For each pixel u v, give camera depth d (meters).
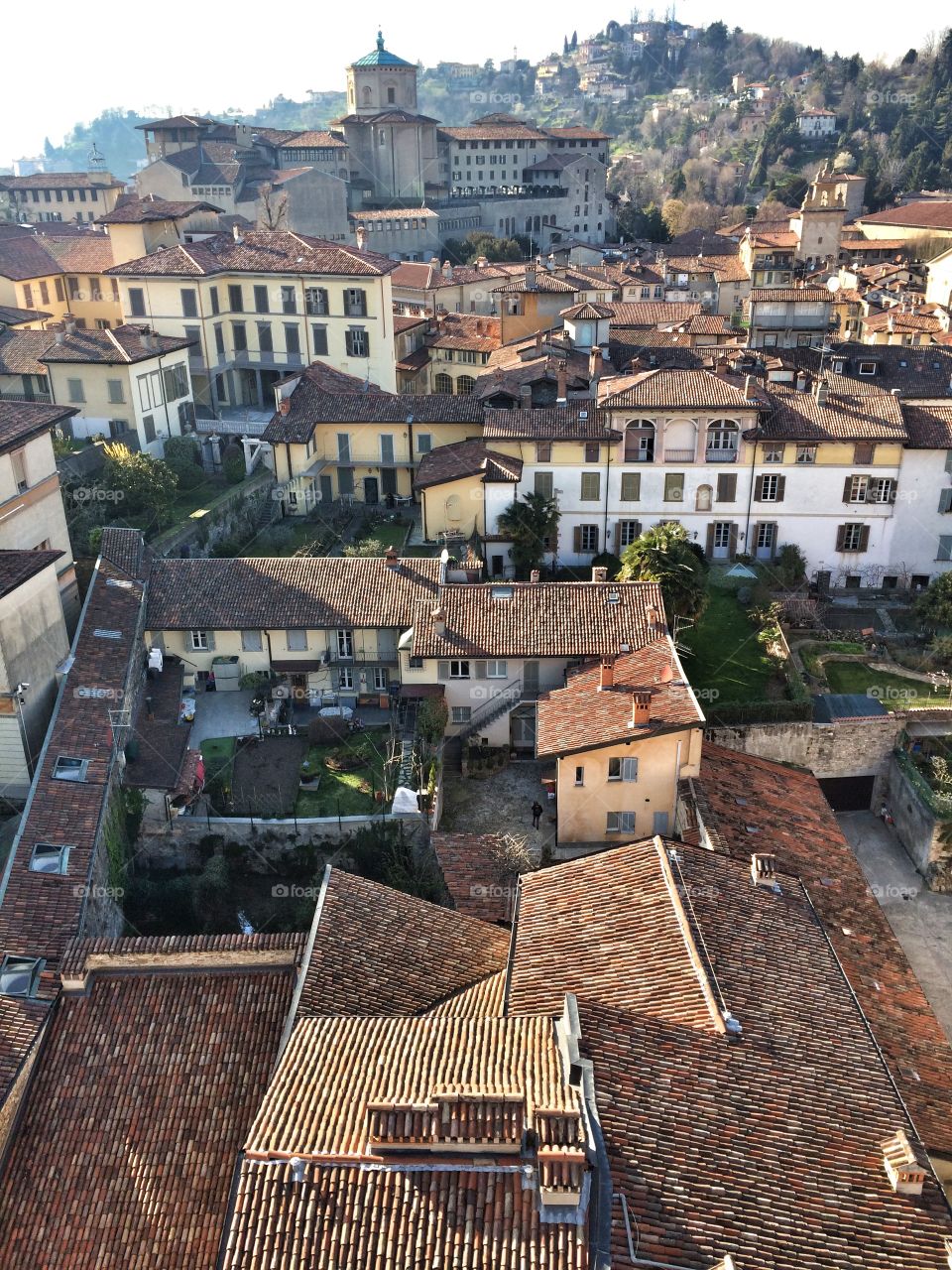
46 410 53.94
